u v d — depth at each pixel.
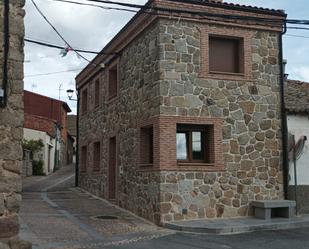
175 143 14.31
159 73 14.37
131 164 16.66
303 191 15.96
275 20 13.96
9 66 8.12
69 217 14.95
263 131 15.54
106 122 20.27
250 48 15.54
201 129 15.09
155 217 14.23
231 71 15.57
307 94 17.44
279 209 15.16
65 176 36.47
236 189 14.94
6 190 7.90
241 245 11.19
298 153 16.02
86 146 24.61
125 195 17.17
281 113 15.88
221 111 14.98
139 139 15.90
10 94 8.10
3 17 8.09
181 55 14.66
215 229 12.78
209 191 14.57
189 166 14.41
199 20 14.82
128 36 17.05
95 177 22.06
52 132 41.91
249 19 13.77
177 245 11.11
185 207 14.23
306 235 12.60
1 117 7.95
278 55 15.98
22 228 12.62
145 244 11.17
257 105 15.52
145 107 15.45
